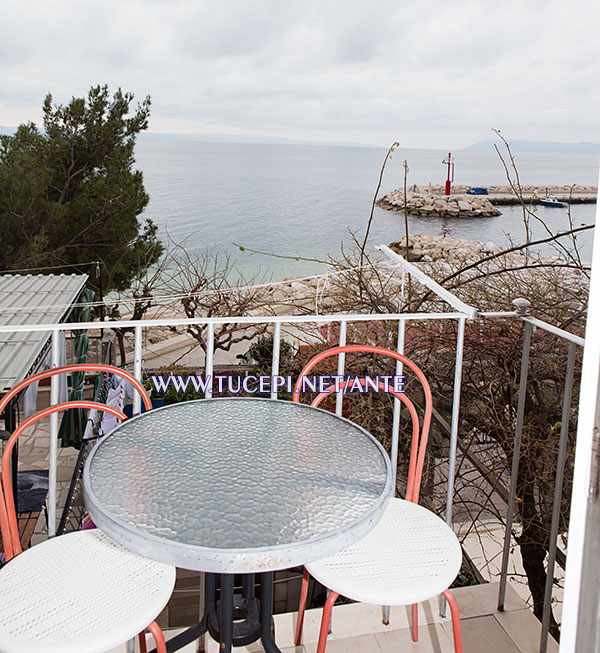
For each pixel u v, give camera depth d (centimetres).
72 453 792
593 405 70
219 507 121
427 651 178
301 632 178
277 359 195
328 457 145
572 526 74
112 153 1284
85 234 1220
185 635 157
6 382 507
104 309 1041
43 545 146
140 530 112
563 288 392
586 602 71
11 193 1129
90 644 114
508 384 399
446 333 406
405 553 145
